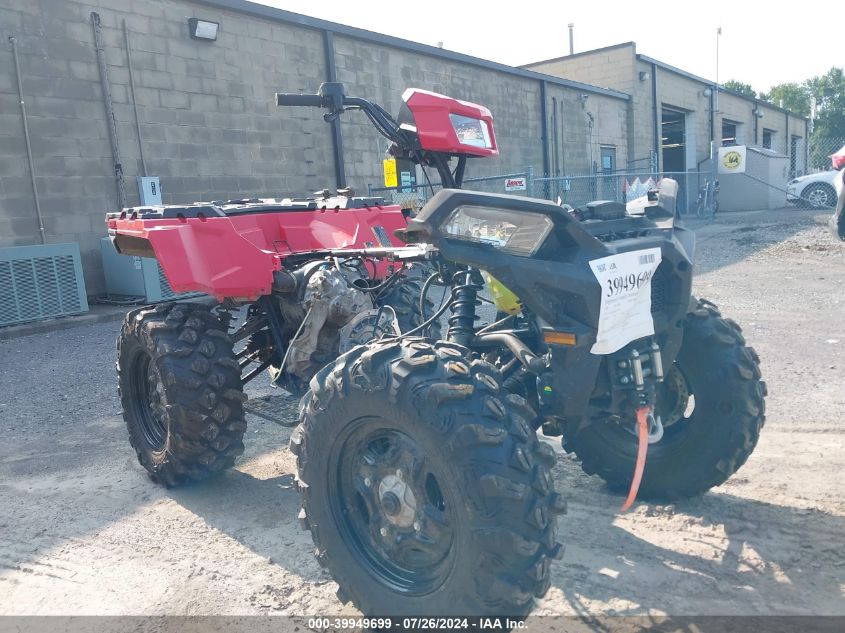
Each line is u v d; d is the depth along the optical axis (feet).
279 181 44.73
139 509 12.69
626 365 8.65
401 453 7.88
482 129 11.25
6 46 32.50
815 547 9.85
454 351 7.87
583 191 77.46
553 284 8.01
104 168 36.14
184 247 11.82
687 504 11.37
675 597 8.93
